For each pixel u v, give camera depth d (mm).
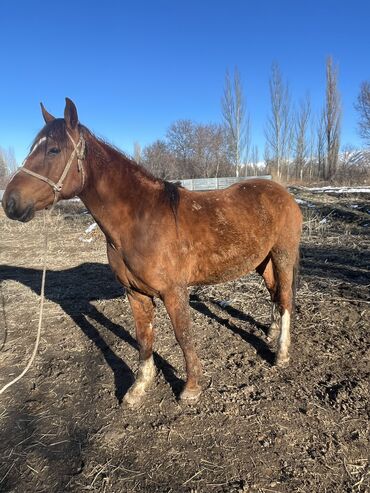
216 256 2760
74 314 4594
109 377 3211
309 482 2102
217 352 3518
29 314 4648
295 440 2402
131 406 2799
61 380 3203
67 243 9039
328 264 6191
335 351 3439
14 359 3598
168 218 2514
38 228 11523
